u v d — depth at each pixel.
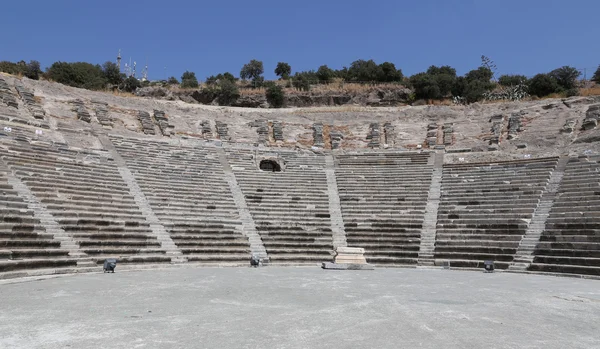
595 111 40.47
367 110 53.84
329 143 45.38
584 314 11.57
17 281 16.28
